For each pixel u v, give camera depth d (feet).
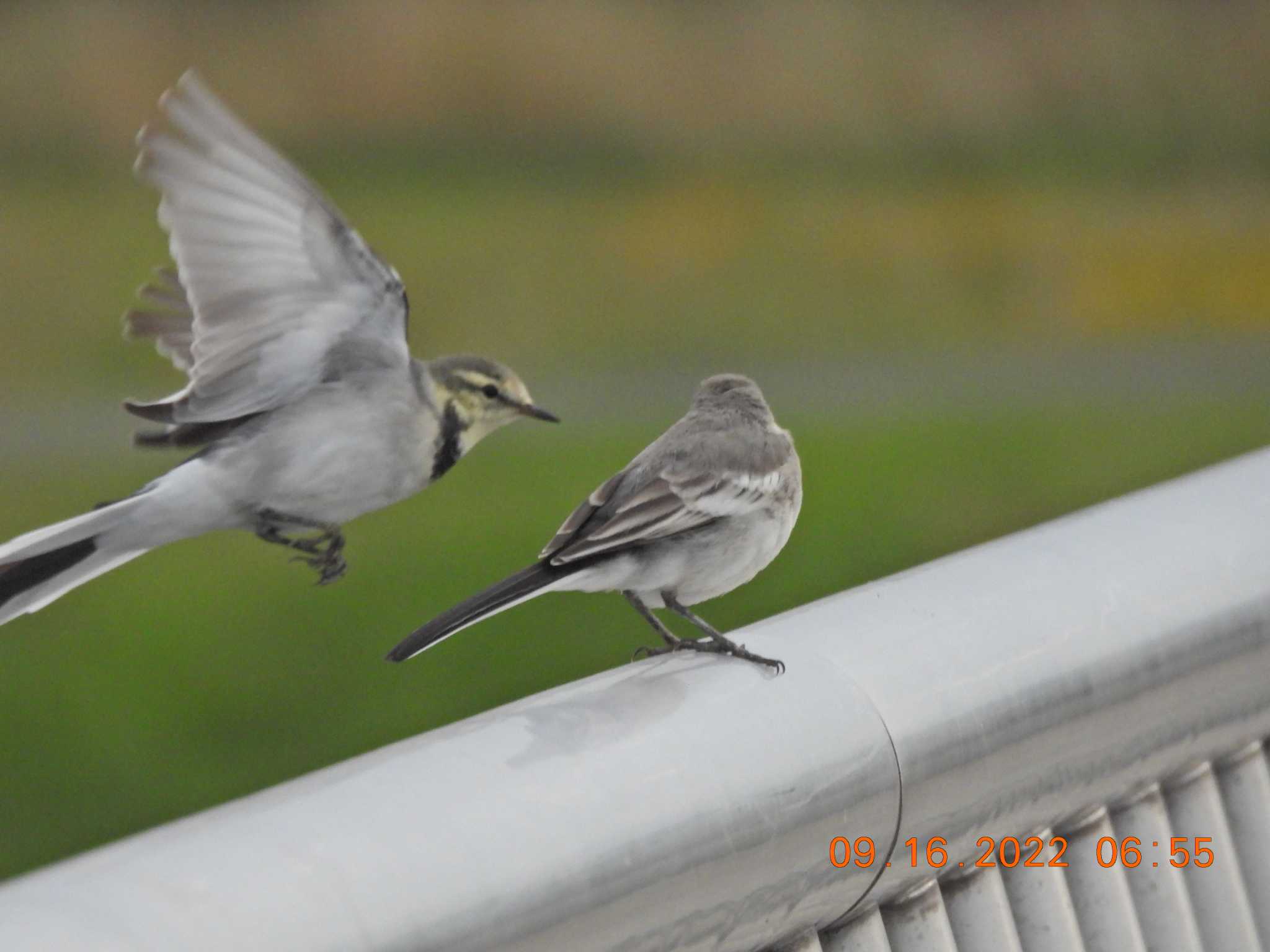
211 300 18.84
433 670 46.93
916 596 14.48
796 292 107.65
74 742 44.24
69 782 42.45
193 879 9.91
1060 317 105.60
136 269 102.99
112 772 43.16
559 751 11.72
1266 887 17.15
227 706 45.75
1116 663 14.58
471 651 47.80
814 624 14.01
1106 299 108.37
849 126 130.00
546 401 86.58
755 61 132.77
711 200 121.39
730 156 126.72
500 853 10.77
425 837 10.61
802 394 88.48
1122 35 134.92
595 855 11.19
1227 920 16.57
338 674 47.47
